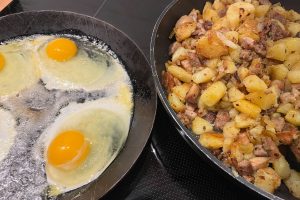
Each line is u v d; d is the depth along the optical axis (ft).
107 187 0.92
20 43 1.23
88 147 1.01
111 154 1.00
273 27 1.12
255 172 0.89
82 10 1.41
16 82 1.15
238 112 0.98
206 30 1.13
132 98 1.12
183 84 1.04
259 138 0.93
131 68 1.18
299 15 1.23
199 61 1.07
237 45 1.06
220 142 0.92
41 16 1.22
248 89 0.98
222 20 1.13
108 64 1.20
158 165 1.00
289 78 1.02
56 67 1.19
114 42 1.21
